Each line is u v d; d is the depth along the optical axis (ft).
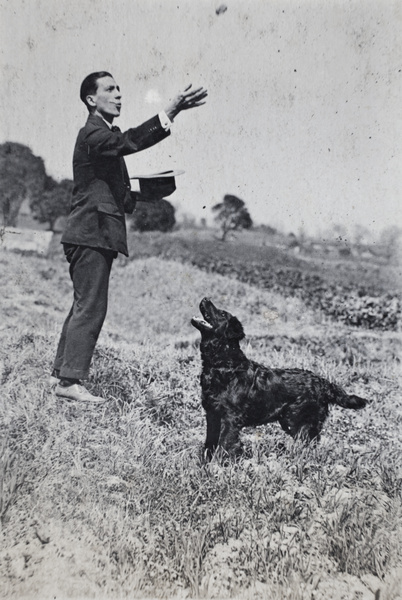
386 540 12.25
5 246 29.50
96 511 12.24
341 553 11.69
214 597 10.91
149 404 16.74
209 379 14.70
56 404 15.37
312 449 15.06
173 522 12.07
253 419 14.87
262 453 14.92
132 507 12.40
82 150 15.15
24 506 12.32
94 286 15.25
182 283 30.63
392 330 28.09
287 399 15.28
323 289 29.58
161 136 14.89
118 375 17.92
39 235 29.71
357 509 12.66
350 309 28.66
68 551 11.48
